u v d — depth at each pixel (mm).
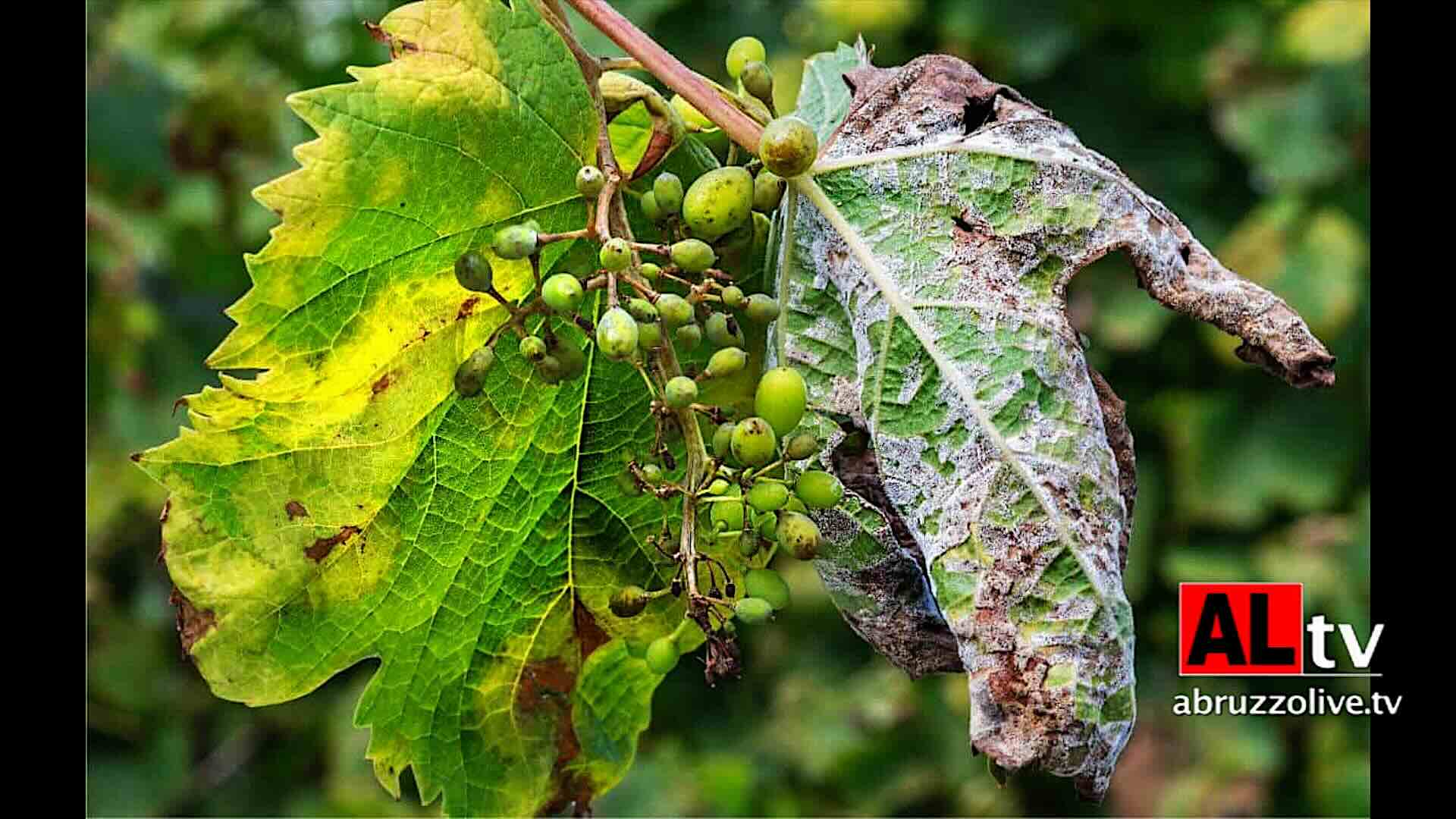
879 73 437
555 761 498
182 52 1068
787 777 1097
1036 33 951
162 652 1135
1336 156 898
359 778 1082
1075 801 1021
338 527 443
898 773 1072
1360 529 920
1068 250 415
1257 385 949
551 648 491
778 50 1000
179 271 1062
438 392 440
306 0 1126
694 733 1119
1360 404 925
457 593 470
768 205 429
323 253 410
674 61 426
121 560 1140
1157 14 937
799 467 431
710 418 421
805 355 430
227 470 429
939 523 408
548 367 411
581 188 409
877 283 417
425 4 414
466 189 419
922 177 420
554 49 426
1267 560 935
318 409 428
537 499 470
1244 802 943
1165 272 416
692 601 419
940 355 411
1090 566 402
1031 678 399
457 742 487
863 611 446
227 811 1134
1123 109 961
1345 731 922
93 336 972
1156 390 972
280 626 443
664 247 409
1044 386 407
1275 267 906
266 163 1039
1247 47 926
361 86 407
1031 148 418
